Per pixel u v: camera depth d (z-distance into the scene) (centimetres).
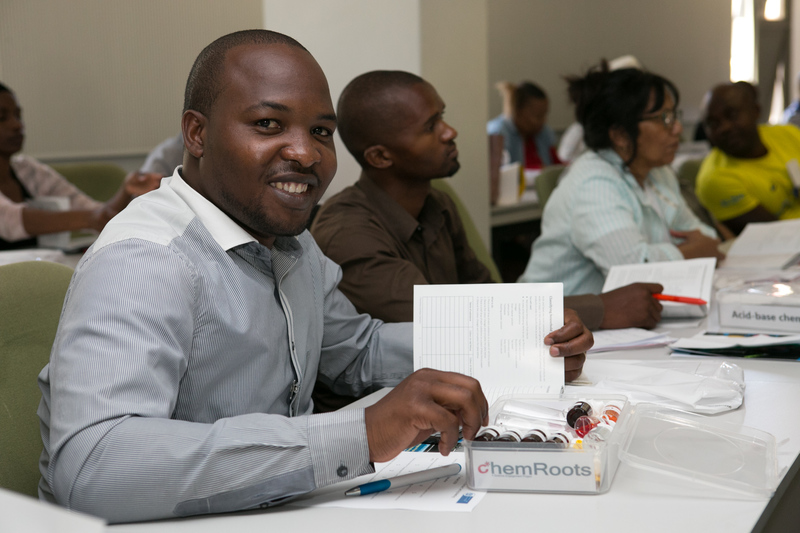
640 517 74
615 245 203
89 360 78
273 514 78
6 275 102
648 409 99
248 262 97
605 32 757
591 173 213
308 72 94
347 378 126
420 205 181
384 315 152
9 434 95
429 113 170
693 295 166
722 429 93
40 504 52
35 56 419
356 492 81
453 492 82
